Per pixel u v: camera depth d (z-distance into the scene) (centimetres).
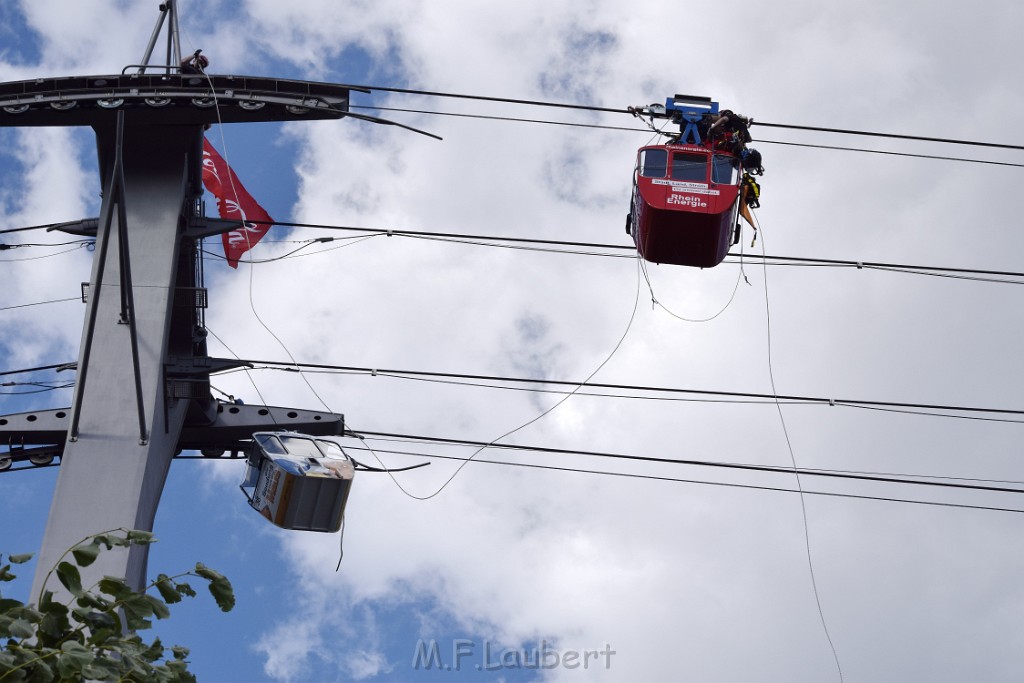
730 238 2934
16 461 2962
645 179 2852
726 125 2902
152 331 2634
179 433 2800
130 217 2734
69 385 2873
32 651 1414
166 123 2806
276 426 3048
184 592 1504
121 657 1460
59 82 2788
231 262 3103
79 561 1479
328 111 2773
